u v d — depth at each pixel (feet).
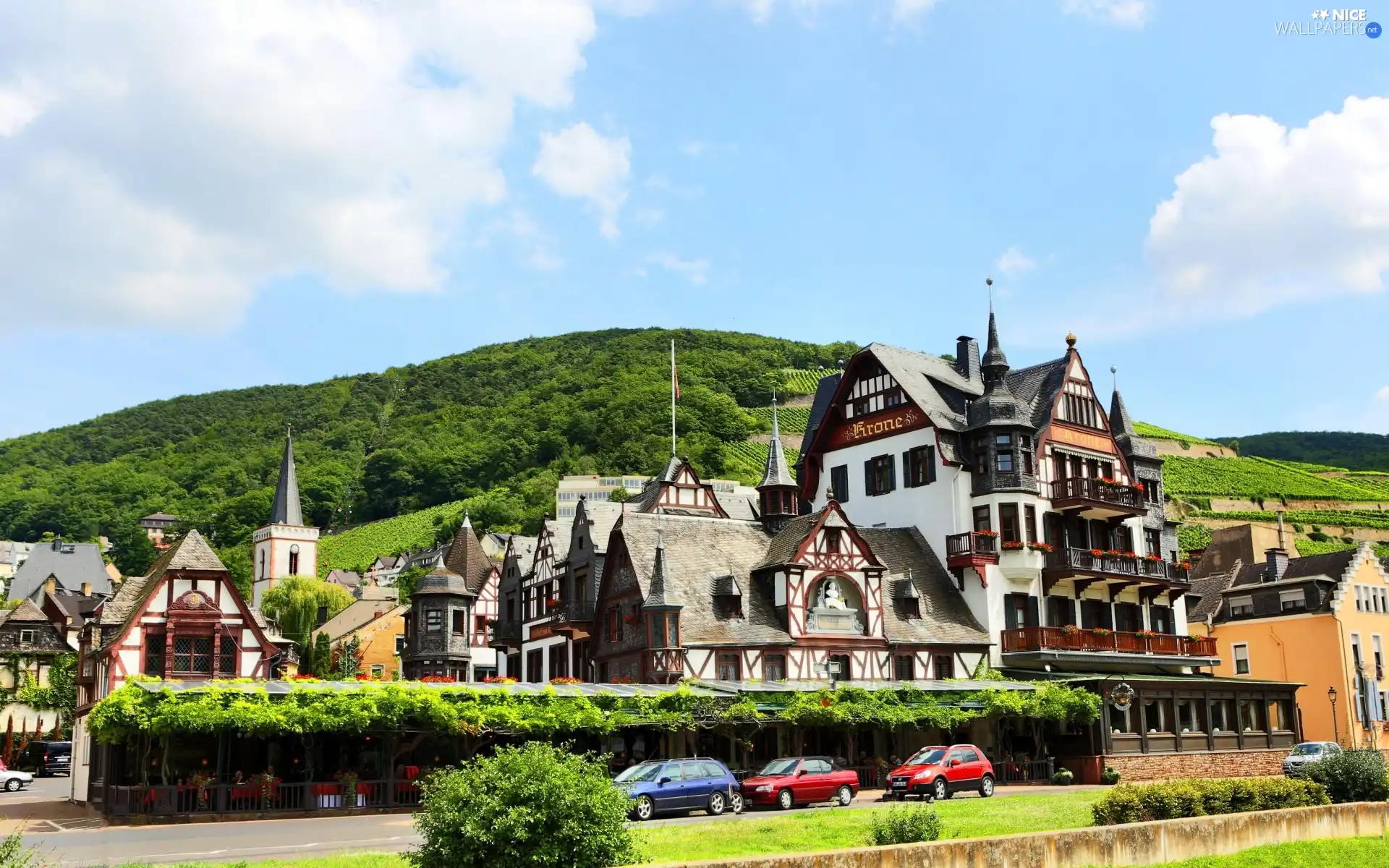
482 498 602.03
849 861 64.28
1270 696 190.90
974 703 157.28
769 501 186.80
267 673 170.60
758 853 85.10
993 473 187.93
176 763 130.82
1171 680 172.86
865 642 170.40
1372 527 400.47
